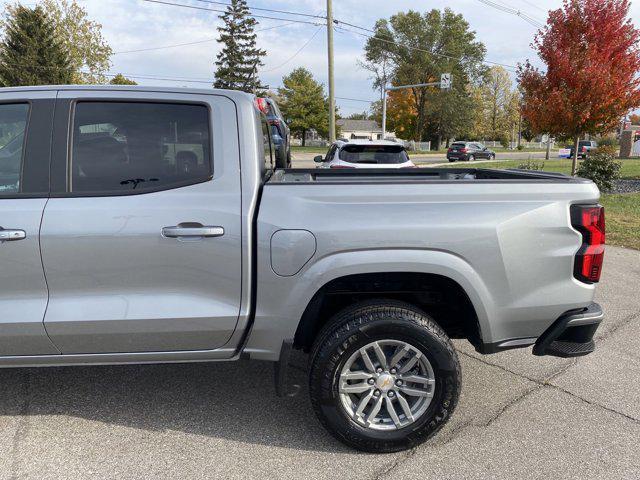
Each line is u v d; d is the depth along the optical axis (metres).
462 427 3.09
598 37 12.78
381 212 2.68
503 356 4.12
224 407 3.29
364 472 2.66
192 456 2.78
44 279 2.62
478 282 2.71
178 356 2.80
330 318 2.83
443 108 62.78
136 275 2.65
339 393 2.71
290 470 2.67
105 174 2.71
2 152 2.72
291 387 2.90
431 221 2.67
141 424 3.08
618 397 3.46
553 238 2.78
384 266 2.66
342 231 2.64
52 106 2.73
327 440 2.94
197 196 2.69
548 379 3.72
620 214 10.39
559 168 23.81
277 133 10.73
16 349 2.69
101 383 3.59
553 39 13.23
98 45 44.09
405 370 2.76
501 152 60.41
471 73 66.12
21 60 40.28
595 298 5.57
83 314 2.63
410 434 2.76
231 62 67.69
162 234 2.62
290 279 2.67
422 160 42.81
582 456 2.81
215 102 2.79
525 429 3.07
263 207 2.67
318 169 4.49
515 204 2.75
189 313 2.68
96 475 2.60
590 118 13.18
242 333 2.77
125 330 2.67
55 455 2.76
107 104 2.75
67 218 2.60
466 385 3.63
